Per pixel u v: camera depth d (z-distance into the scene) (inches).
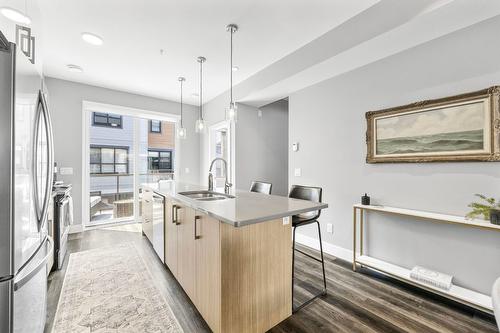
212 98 193.3
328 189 121.5
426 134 86.0
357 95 108.5
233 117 104.1
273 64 127.2
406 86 91.8
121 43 107.2
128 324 66.8
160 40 104.7
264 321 64.4
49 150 64.9
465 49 77.5
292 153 141.6
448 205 81.8
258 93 144.9
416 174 90.0
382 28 79.7
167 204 98.4
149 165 195.5
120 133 187.3
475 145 74.9
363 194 107.0
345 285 89.0
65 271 98.9
